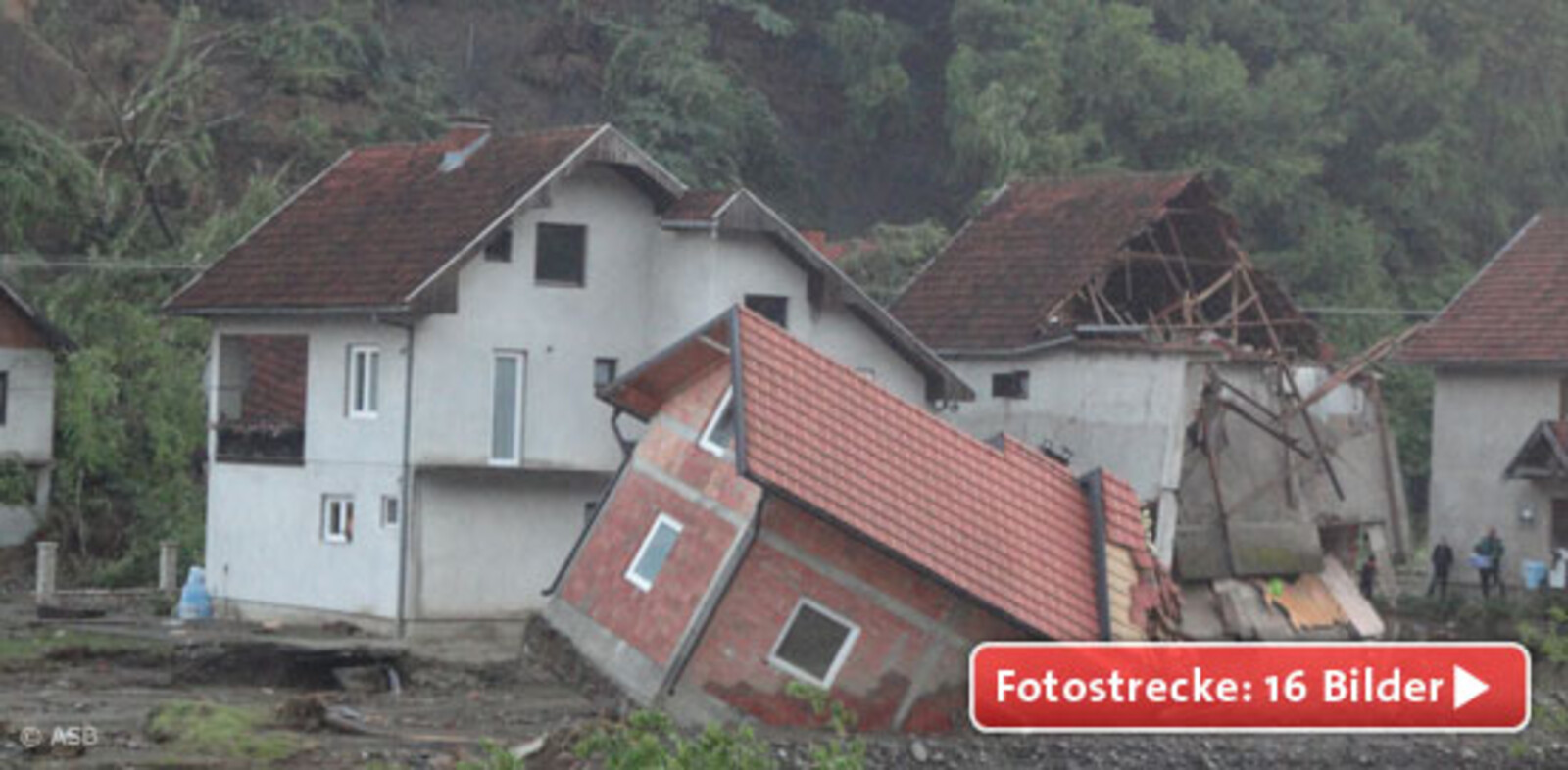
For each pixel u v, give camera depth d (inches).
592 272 2249.0
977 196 4111.7
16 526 2746.1
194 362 2982.3
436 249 2171.5
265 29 3791.8
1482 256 4749.0
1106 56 4266.7
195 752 1492.4
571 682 1766.7
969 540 1697.8
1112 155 4261.8
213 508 2374.5
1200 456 2447.1
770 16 4446.4
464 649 2097.7
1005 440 1804.9
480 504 2188.7
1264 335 2731.3
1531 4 4783.5
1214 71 4291.3
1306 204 4362.7
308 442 2260.1
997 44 4394.7
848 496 1649.9
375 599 2172.7
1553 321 2812.5
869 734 1676.9
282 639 2058.3
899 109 4522.6
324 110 3786.9
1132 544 1777.8
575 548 1817.2
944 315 2647.6
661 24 4343.0
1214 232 2689.5
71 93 3555.6
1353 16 4751.5
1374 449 2642.7
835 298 2297.0
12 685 1800.0
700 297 2229.3
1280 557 2455.7
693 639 1659.7
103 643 2022.6
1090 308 2618.1
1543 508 2778.1
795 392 1685.5
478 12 4382.4
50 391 2834.6
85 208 3250.5
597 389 1895.9
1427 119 4616.1
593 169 2247.8
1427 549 3489.2
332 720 1635.1
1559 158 4980.3
